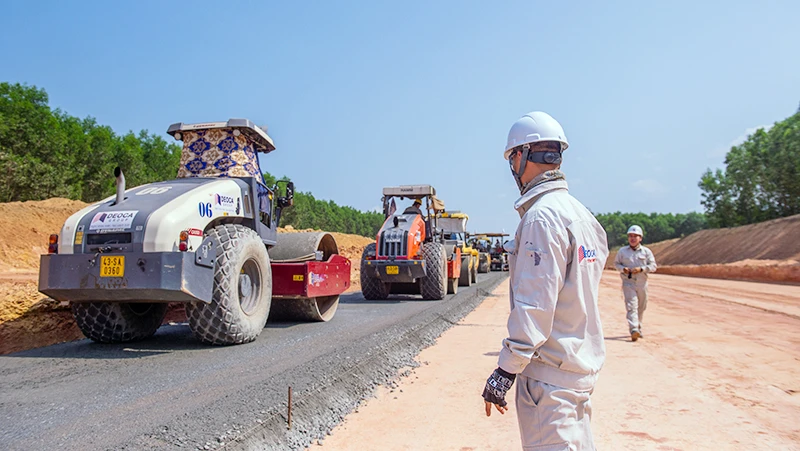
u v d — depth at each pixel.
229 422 3.43
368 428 4.00
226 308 5.93
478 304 13.86
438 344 7.67
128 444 2.98
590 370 2.02
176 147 62.81
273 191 8.17
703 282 26.42
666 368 6.09
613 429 4.02
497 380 1.99
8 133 34.72
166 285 5.29
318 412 4.09
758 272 29.62
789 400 4.80
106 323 6.13
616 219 116.62
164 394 4.01
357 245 41.50
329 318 8.98
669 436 3.87
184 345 6.23
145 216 5.52
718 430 4.00
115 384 4.30
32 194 30.98
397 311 10.34
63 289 5.41
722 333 8.77
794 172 48.59
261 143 7.87
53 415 3.47
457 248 16.11
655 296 16.86
